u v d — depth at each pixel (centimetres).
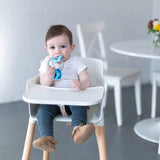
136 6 386
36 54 346
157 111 316
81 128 142
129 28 388
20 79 346
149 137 250
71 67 167
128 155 225
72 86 156
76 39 361
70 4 351
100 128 159
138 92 302
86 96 144
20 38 336
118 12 377
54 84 166
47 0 339
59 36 161
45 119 152
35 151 229
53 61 161
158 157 222
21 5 329
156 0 388
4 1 322
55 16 346
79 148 235
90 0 360
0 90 340
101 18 370
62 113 158
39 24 341
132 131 266
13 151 230
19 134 260
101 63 181
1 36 329
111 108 324
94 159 218
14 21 330
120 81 276
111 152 229
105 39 377
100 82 182
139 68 411
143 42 286
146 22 396
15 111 315
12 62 338
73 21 356
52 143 146
